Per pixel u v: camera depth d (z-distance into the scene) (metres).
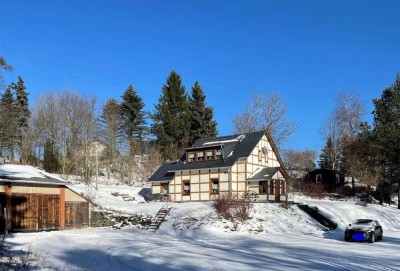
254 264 18.64
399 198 54.81
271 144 51.66
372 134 51.78
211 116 77.25
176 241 28.59
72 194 36.69
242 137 50.91
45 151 61.78
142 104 81.81
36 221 33.00
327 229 38.81
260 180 45.53
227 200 37.94
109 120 71.44
